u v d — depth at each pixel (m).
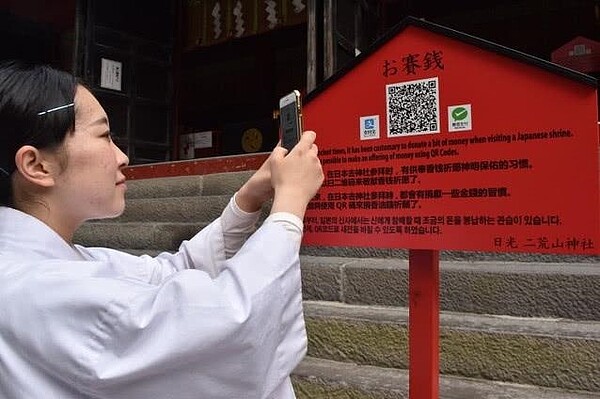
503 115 1.10
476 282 2.21
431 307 1.25
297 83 7.96
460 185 1.14
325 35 4.96
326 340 2.23
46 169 0.93
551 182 1.04
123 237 3.97
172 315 0.79
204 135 8.27
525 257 2.45
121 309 0.79
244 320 0.79
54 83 0.93
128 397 0.80
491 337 1.94
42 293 0.81
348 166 1.28
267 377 0.87
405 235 1.20
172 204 4.09
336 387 1.95
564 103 1.04
